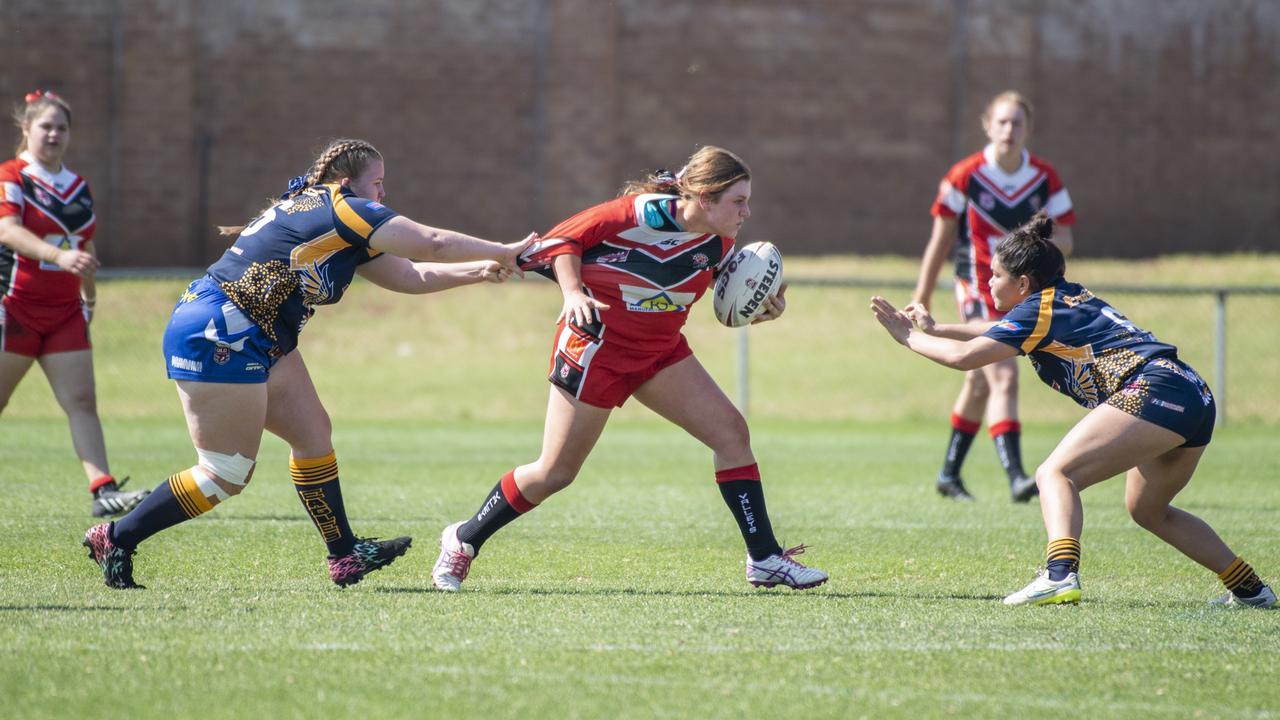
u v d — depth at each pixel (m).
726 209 18.50
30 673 14.39
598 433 19.62
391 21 86.44
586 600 19.30
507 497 19.88
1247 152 98.19
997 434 33.03
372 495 32.81
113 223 83.25
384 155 86.69
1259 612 19.34
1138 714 13.84
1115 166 96.12
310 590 19.66
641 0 89.31
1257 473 40.38
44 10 81.75
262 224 18.38
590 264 18.95
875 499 33.59
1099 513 31.16
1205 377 65.38
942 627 17.72
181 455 41.47
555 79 88.31
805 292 75.38
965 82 93.38
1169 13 96.50
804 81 91.19
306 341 67.38
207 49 84.19
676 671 15.08
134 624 16.80
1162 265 87.75
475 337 69.31
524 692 14.08
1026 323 19.34
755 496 20.14
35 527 25.45
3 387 27.23
